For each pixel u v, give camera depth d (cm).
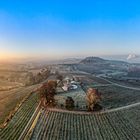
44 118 8825
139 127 8262
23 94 14325
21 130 8000
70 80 18212
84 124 8344
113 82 19488
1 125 8719
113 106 10738
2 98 14012
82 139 7162
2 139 7362
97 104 10012
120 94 14012
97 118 8969
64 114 9169
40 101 11081
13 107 11444
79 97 12169
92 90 10162
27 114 9750
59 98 11694
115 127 8200
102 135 7500
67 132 7631
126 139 7250
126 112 9850
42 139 7094
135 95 13888
